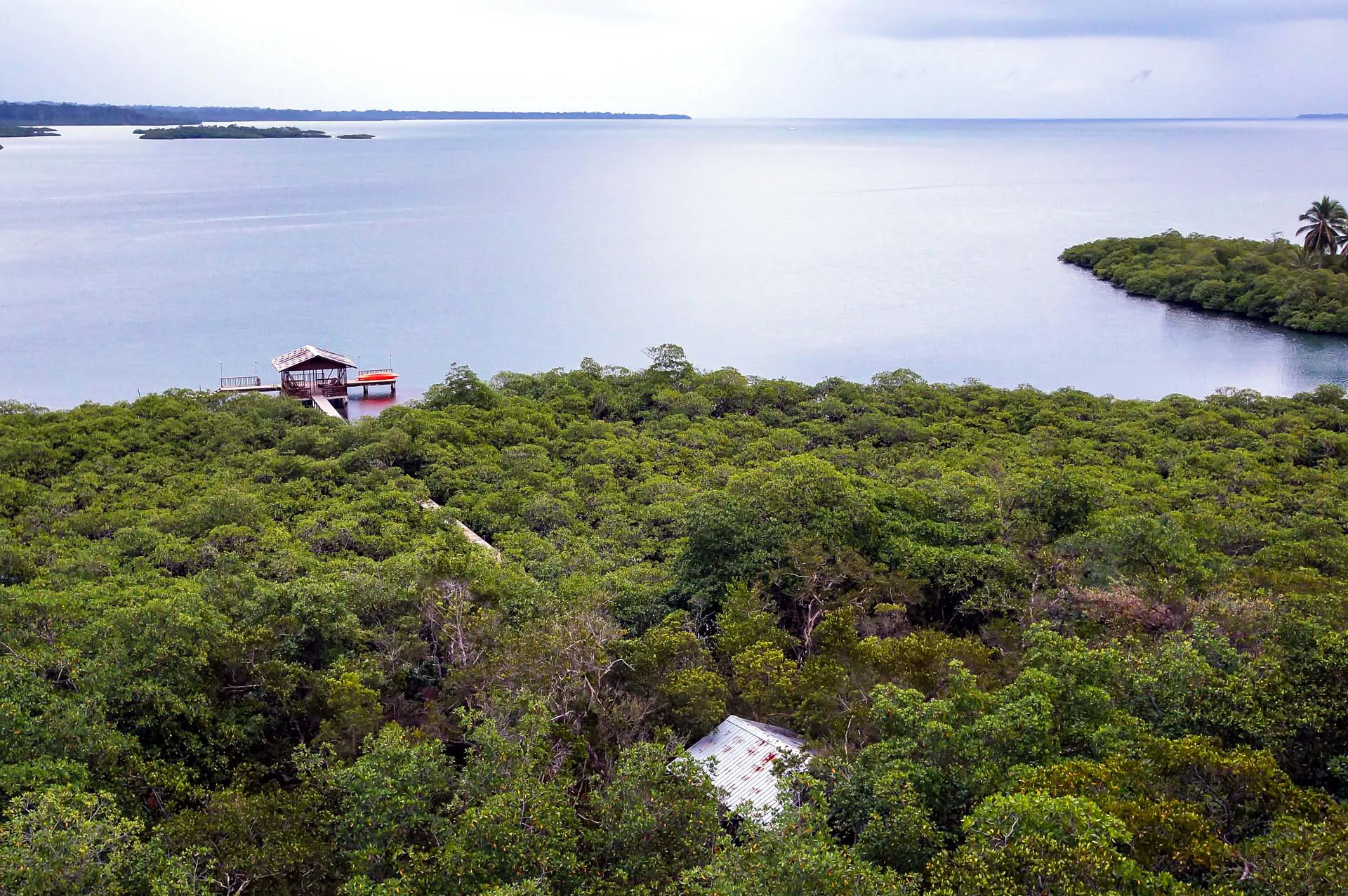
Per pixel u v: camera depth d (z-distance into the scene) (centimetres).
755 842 1468
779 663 2408
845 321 11325
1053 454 5528
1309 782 1781
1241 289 11219
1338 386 8094
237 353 9300
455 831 1590
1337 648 1900
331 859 1645
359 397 7850
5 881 1324
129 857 1468
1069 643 2203
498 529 4166
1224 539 3725
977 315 11525
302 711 2239
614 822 1645
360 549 3719
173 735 2031
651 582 3266
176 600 2408
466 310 11506
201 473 4875
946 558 3178
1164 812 1488
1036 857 1342
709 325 11131
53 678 2086
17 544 3478
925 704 1891
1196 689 1955
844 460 5306
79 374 8444
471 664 2383
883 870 1491
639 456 5375
